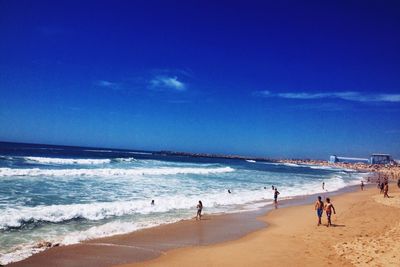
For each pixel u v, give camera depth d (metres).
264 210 23.44
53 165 43.31
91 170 37.16
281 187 39.41
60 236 14.27
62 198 21.81
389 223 18.14
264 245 14.17
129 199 23.47
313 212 23.02
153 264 11.62
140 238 14.78
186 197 26.38
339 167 145.50
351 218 20.12
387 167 134.75
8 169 32.09
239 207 24.30
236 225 18.30
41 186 25.55
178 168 54.47
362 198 31.77
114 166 48.94
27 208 18.09
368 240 13.88
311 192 36.25
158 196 25.70
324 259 11.92
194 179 40.00
